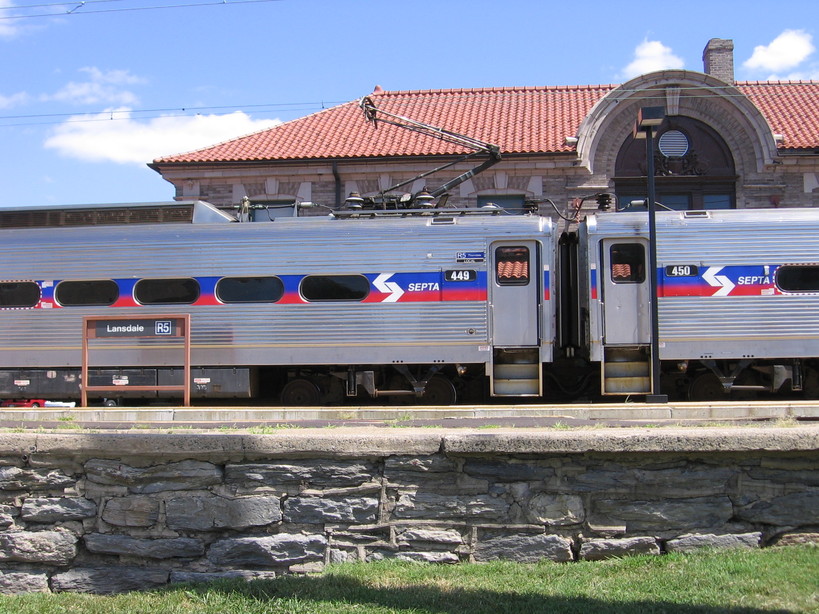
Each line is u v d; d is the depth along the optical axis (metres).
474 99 26.06
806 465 6.30
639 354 14.31
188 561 6.61
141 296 14.68
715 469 6.36
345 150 22.64
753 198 21.77
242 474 6.59
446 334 14.25
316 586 5.91
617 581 5.86
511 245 14.39
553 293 14.39
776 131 22.62
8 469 6.77
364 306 14.36
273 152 22.81
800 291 14.11
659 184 22.11
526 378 14.34
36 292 14.85
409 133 23.70
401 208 15.88
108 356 14.54
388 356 14.30
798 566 5.79
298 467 6.58
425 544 6.48
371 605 5.55
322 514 6.53
